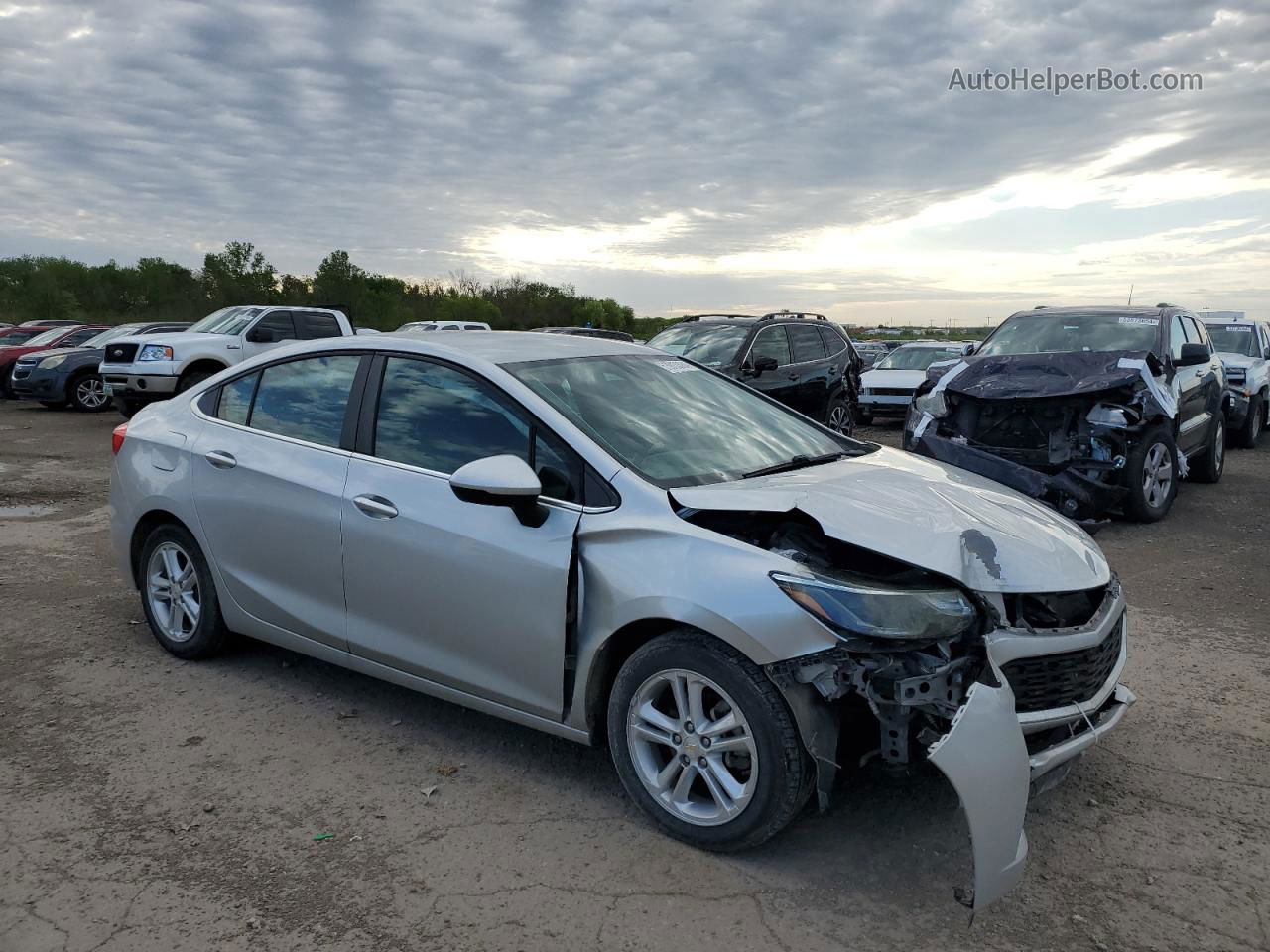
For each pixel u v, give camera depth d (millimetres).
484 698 3586
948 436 8375
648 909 2789
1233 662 4844
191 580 4719
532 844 3139
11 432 14930
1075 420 7988
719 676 2959
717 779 3045
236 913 2766
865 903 2824
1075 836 3201
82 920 2725
